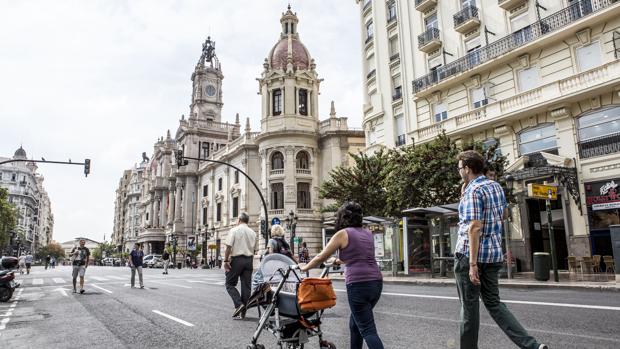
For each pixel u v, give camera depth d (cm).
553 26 1958
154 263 5650
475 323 399
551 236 1402
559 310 789
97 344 626
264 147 4253
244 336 654
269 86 4416
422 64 2678
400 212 2102
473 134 2288
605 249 1731
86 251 1455
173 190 7012
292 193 4066
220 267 4853
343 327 712
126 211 11950
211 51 7181
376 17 3114
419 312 838
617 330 607
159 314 896
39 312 988
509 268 1524
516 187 2044
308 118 4347
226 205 5088
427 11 2677
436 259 1819
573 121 1873
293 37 4697
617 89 1720
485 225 403
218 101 6888
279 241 827
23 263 4747
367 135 3184
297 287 459
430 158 1959
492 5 2275
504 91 2169
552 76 1967
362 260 413
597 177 1778
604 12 1742
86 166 2384
